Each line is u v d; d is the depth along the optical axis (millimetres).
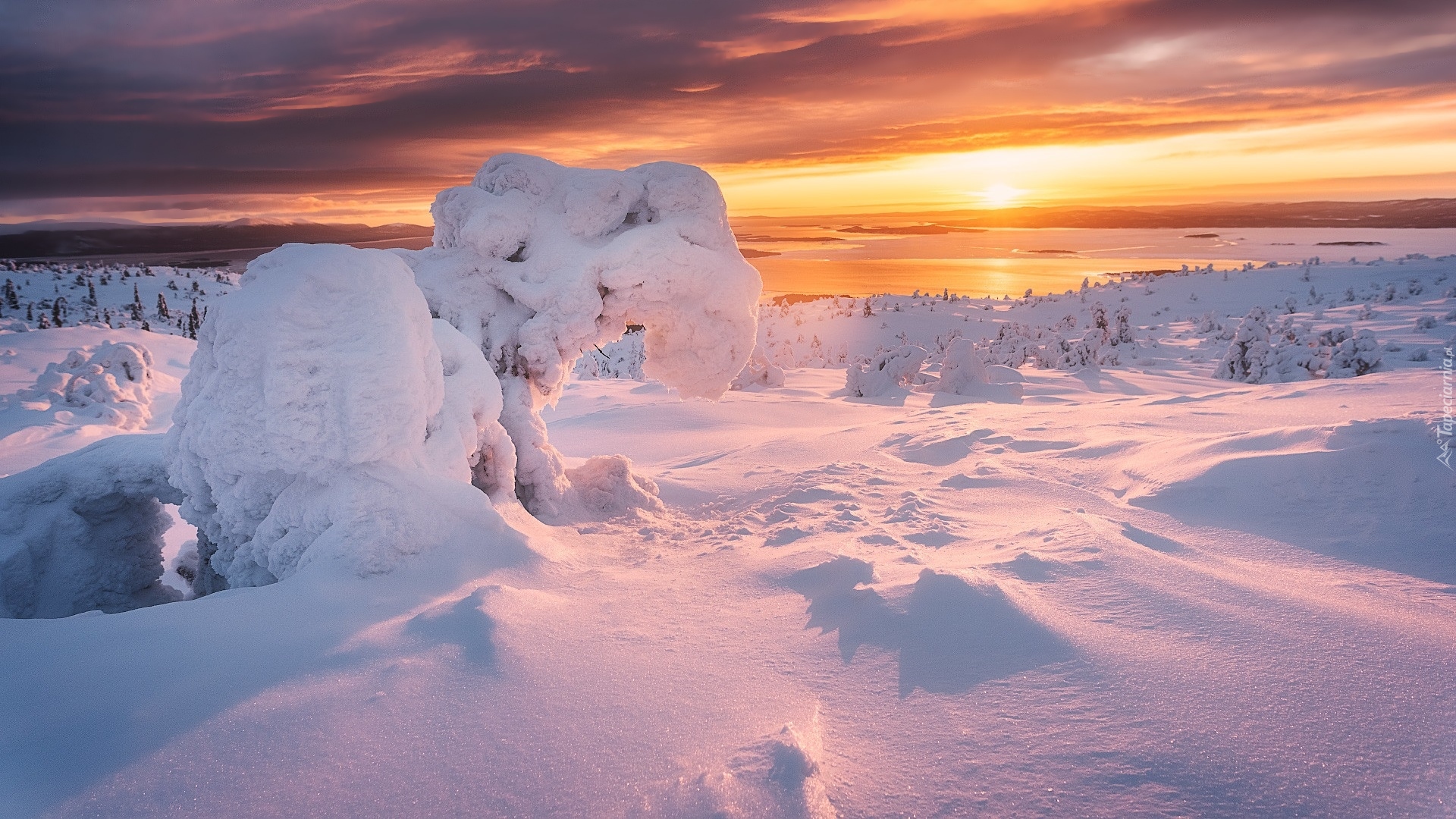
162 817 2295
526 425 7176
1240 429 7766
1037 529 4766
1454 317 33938
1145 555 4031
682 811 2172
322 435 4703
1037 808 2143
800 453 9680
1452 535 4082
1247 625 3100
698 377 7828
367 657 3283
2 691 3055
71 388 19000
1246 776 2191
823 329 75500
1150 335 44938
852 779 2330
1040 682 2801
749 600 3926
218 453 4867
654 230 7277
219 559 5566
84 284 164375
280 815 2295
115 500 6789
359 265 5031
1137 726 2469
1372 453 5082
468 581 4477
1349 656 2789
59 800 2389
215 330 5094
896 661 3066
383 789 2391
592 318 7184
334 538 4480
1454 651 2760
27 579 6051
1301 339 28938
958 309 81250
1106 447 7398
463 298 7320
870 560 4445
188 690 3045
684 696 2873
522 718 2750
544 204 7488
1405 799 2049
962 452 8492
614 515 7188
